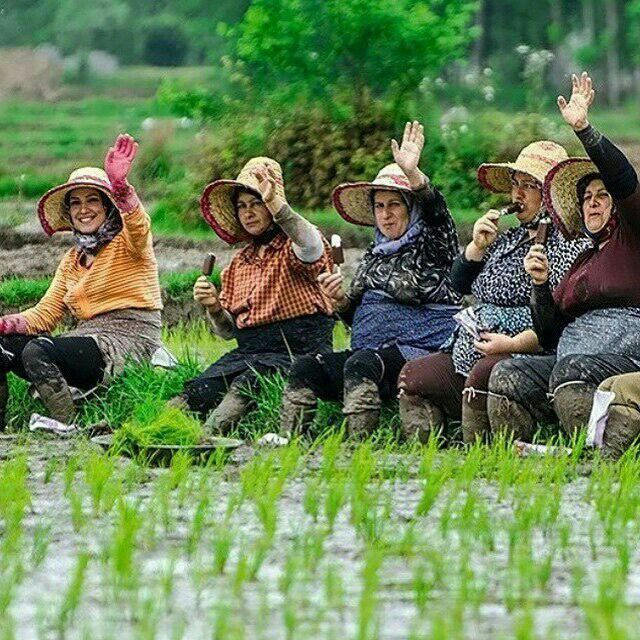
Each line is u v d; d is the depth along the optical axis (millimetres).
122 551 19016
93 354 34156
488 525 21656
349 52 71250
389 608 17938
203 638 16688
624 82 170250
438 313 32250
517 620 16938
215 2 188250
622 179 28656
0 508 23312
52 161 107750
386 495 24484
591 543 21016
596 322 29297
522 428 29750
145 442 28203
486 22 176250
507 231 31781
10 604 18062
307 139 68688
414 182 31781
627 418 28109
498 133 68562
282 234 33562
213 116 75375
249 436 32625
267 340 33500
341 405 33000
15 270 57219
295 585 18875
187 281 50188
